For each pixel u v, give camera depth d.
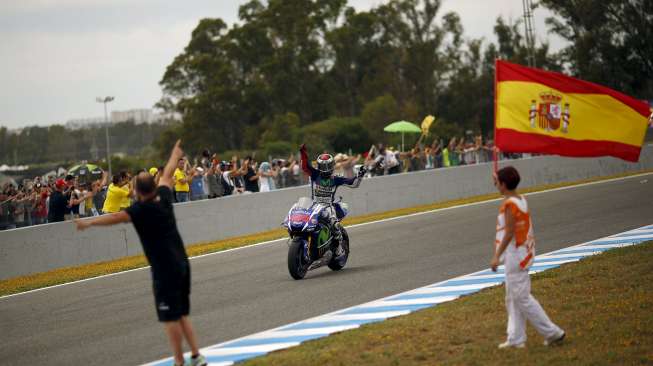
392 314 19.19
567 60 143.75
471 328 16.66
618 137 18.16
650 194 45.59
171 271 14.45
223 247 36.03
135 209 14.30
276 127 126.81
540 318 14.84
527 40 115.00
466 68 158.38
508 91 17.77
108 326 20.52
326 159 26.64
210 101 138.38
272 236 39.34
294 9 149.88
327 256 26.14
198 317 20.66
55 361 17.14
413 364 14.22
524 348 14.80
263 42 146.50
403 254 29.84
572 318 17.05
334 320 19.02
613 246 28.00
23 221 45.31
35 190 45.88
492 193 60.16
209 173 45.66
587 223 35.22
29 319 22.61
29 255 34.53
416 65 154.50
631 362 13.61
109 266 33.69
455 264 26.75
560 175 65.44
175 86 149.88
